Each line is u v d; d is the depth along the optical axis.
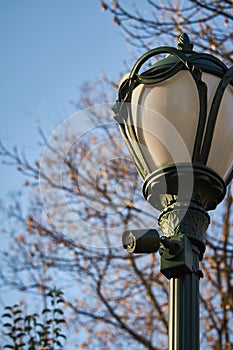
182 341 3.90
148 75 4.32
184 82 4.30
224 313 11.49
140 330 12.30
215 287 11.77
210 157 4.23
